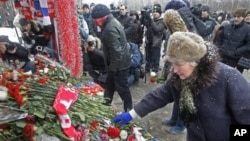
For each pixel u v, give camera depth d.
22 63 2.18
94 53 3.83
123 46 3.34
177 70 1.43
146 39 5.84
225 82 1.45
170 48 1.39
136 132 1.70
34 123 1.31
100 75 3.85
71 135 1.33
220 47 4.28
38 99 1.41
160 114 3.93
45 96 1.46
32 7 2.21
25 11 2.26
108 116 1.77
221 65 1.50
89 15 5.90
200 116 1.53
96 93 1.98
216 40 4.38
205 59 1.39
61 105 1.41
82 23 5.10
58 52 2.22
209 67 1.41
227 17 9.93
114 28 3.23
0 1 2.03
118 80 3.43
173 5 3.00
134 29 5.95
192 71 1.44
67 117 1.37
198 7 4.52
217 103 1.47
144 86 5.08
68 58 2.11
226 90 1.45
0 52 2.25
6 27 2.56
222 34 4.29
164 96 1.77
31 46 2.79
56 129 1.32
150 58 5.89
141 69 5.17
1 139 1.22
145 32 6.09
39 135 1.26
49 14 2.04
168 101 1.78
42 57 2.29
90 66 3.89
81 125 1.46
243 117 1.46
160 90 1.79
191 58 1.36
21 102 1.33
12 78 1.56
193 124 1.61
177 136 3.35
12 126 1.27
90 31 5.56
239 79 1.47
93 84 2.17
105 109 1.79
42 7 2.01
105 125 1.64
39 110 1.34
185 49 1.34
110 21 3.25
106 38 3.26
